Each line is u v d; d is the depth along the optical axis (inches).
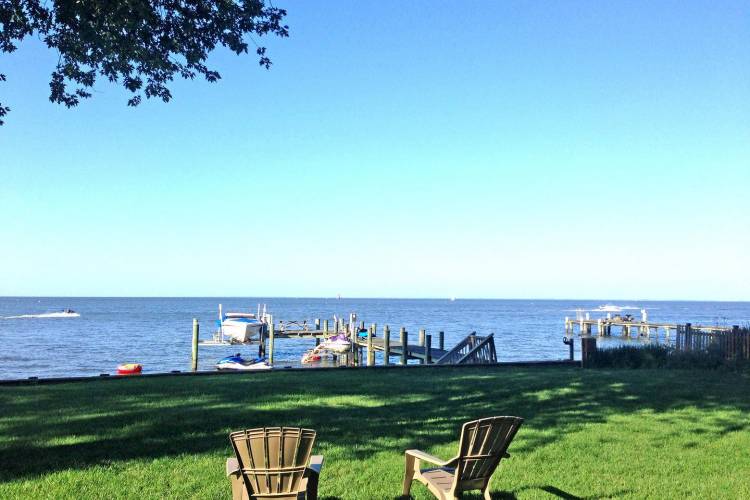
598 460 285.4
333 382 538.3
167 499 224.7
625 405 423.5
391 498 230.7
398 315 4736.7
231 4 420.2
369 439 316.8
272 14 433.7
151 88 450.6
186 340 2194.9
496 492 240.5
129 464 266.7
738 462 284.0
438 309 6678.2
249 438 183.5
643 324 2481.5
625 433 338.0
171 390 479.5
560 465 276.7
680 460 286.5
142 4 375.9
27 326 3038.9
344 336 1673.2
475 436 197.0
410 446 303.3
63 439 308.2
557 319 4197.8
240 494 191.2
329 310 5836.6
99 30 397.7
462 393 469.7
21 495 225.5
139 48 416.5
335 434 327.6
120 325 3117.6
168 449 292.0
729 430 347.9
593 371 667.4
